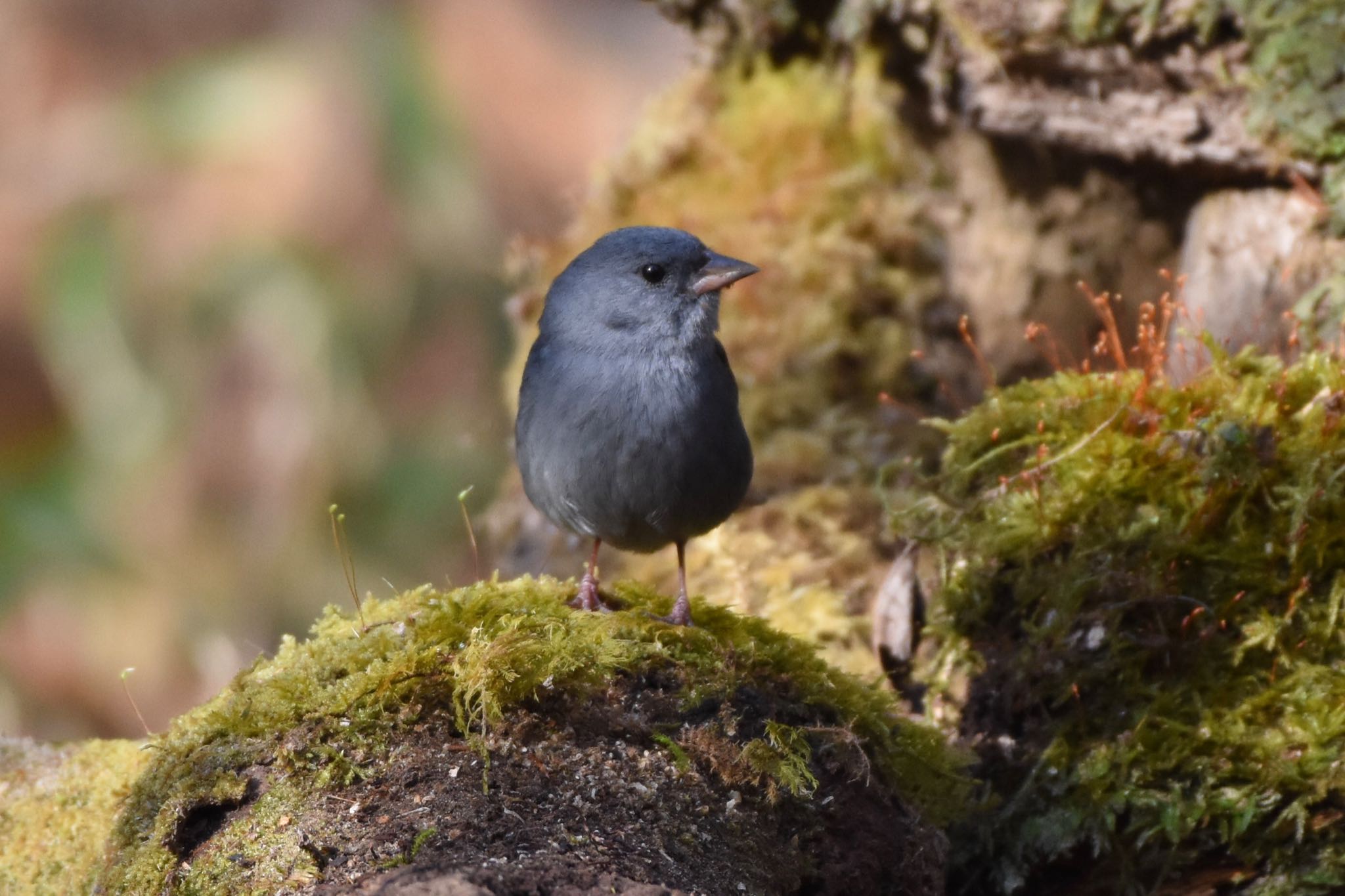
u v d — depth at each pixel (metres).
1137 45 10.31
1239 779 7.00
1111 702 7.46
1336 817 6.86
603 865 5.48
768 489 10.98
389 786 5.77
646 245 7.24
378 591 13.98
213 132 13.79
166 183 13.88
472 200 13.49
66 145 14.40
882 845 6.44
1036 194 11.97
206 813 5.82
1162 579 7.41
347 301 13.68
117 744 7.45
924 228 12.53
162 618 13.79
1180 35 10.08
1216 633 7.32
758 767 6.14
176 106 13.84
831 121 12.90
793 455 11.21
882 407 11.73
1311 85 9.33
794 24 12.87
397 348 13.87
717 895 5.64
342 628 6.76
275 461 13.67
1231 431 7.41
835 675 6.92
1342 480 7.25
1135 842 7.19
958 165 12.54
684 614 6.98
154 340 13.55
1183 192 11.06
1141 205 11.49
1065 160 11.75
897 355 11.99
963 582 8.15
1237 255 10.26
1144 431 7.89
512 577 11.91
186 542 13.83
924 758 6.96
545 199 16.31
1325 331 8.97
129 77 14.91
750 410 11.62
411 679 6.09
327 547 13.92
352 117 13.77
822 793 6.36
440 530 13.98
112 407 13.49
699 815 5.98
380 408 13.87
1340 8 9.23
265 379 13.67
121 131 13.91
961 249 12.47
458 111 13.57
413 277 13.88
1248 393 7.73
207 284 13.53
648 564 10.86
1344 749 6.81
